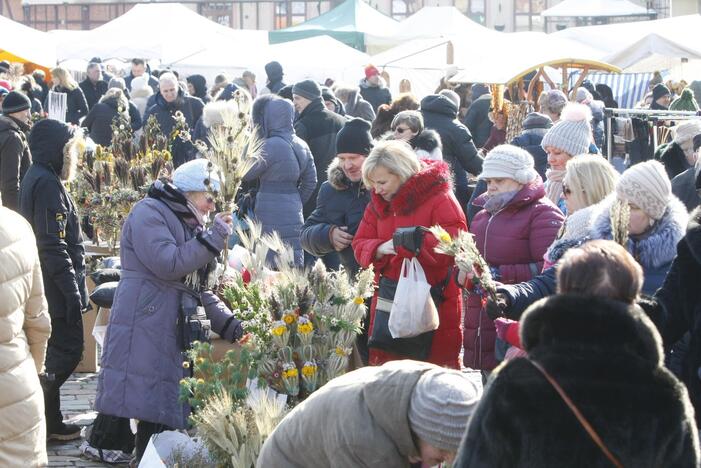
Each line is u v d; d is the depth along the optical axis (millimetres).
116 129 10445
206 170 6410
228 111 6617
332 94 14312
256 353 5555
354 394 3746
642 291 5242
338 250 7270
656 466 3172
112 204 9742
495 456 3193
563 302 3260
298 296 5617
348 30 32312
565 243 5363
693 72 25359
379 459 3668
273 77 19141
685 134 10180
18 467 5500
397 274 6445
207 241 6324
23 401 5492
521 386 3209
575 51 17141
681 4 41031
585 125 7539
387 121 10648
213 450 5051
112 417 6965
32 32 19297
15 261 5449
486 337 6453
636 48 20625
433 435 3555
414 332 6234
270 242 6230
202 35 29078
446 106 10766
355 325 5668
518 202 6285
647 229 5328
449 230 6297
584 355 3209
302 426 3844
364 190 7270
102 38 28422
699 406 4871
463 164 10781
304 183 10500
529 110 15352
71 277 7574
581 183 5945
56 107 15320
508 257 6289
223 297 6656
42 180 7512
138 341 6359
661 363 3305
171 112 16281
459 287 6266
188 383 5602
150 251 6316
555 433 3145
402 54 28219
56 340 7660
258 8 63938
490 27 63875
